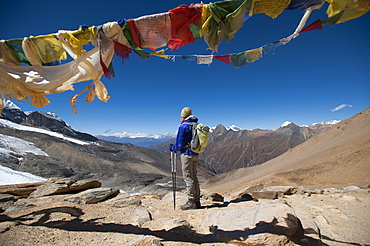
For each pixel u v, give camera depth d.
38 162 90.75
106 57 3.94
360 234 3.90
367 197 6.83
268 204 4.19
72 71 4.21
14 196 6.31
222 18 3.46
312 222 4.05
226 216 4.04
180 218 4.18
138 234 3.66
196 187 5.19
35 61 4.37
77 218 4.51
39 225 4.07
